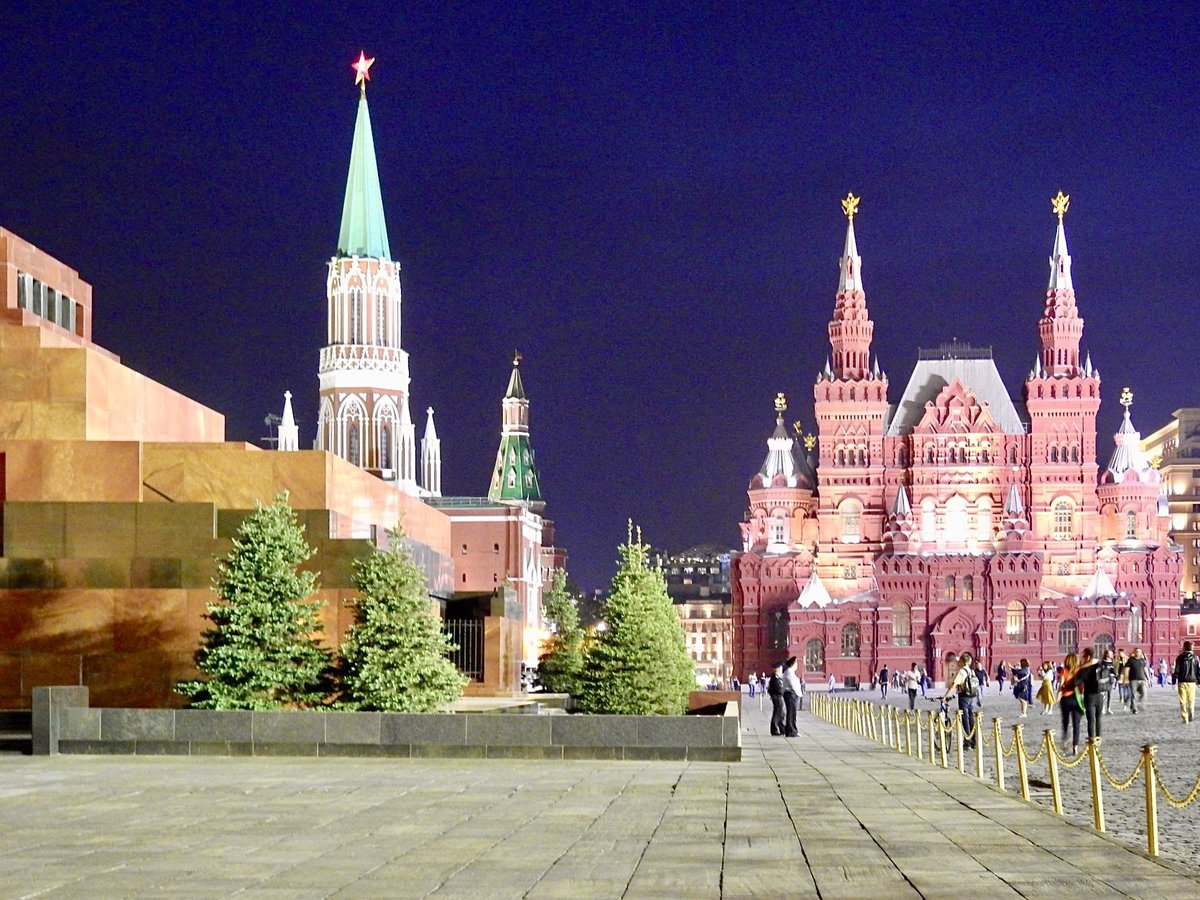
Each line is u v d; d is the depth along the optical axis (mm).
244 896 18688
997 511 197625
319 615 54969
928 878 20219
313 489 58750
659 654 67688
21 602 52250
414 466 183875
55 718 41375
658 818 26875
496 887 19406
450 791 31359
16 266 61469
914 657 193250
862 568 198750
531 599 159375
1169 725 60562
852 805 29391
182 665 51969
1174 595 194875
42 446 54281
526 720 41312
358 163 183875
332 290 182125
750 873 20609
